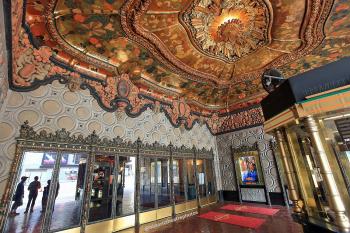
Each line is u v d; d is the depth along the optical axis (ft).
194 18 20.53
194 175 36.78
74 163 21.34
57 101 21.31
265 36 23.45
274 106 11.35
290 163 10.91
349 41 24.17
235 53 26.71
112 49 23.24
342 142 8.00
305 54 26.71
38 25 17.65
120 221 23.47
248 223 23.11
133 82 29.71
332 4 18.44
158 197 29.27
